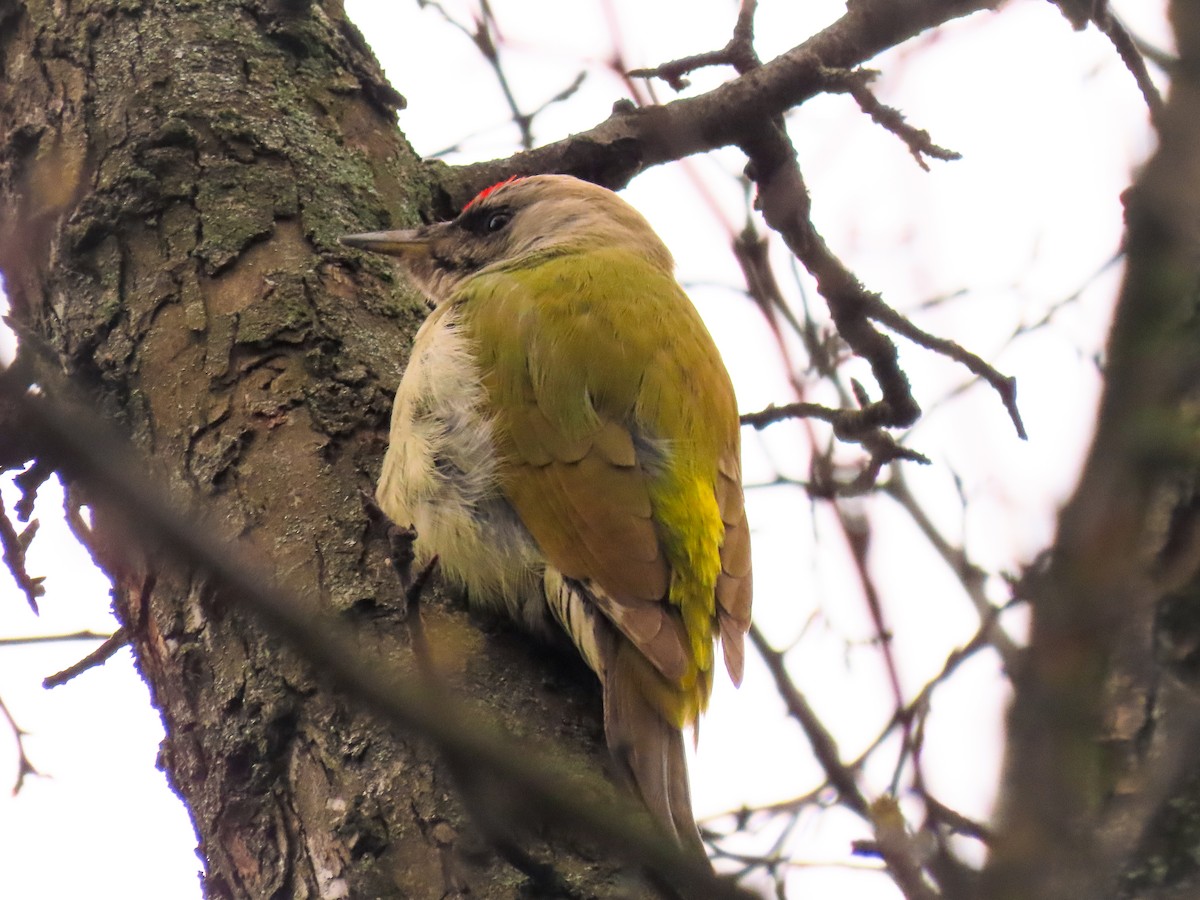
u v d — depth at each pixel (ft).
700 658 29.81
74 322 31.07
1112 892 17.79
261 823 24.09
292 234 32.37
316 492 27.84
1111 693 26.08
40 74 34.96
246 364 29.73
